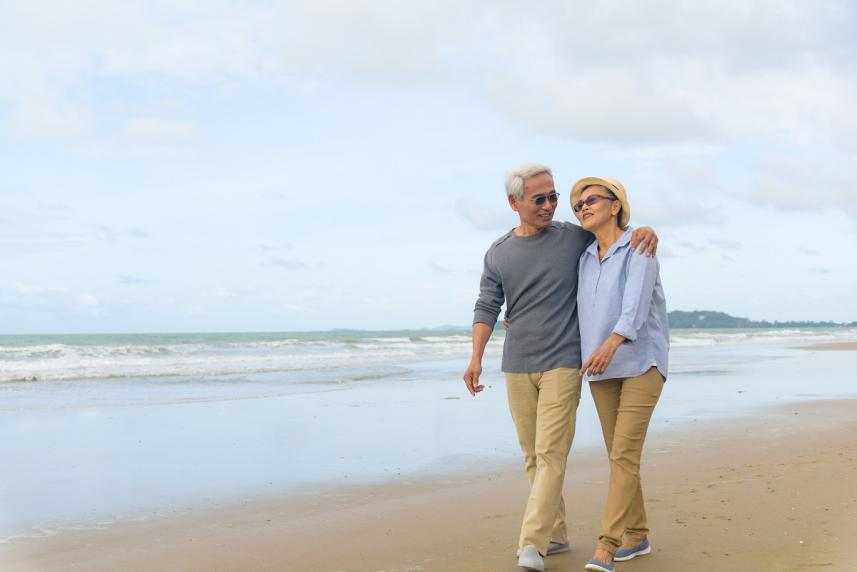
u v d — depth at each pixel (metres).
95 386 14.84
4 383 15.59
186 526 4.55
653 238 3.37
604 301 3.40
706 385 13.99
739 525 4.05
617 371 3.36
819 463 5.89
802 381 14.91
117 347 30.27
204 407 10.88
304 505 5.06
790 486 5.00
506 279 3.65
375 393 13.02
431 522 4.49
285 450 7.26
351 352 32.84
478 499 5.12
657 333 3.43
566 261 3.56
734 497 4.74
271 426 8.88
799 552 3.53
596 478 5.62
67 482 5.88
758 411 9.81
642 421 3.35
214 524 4.59
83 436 8.20
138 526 4.57
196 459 6.82
